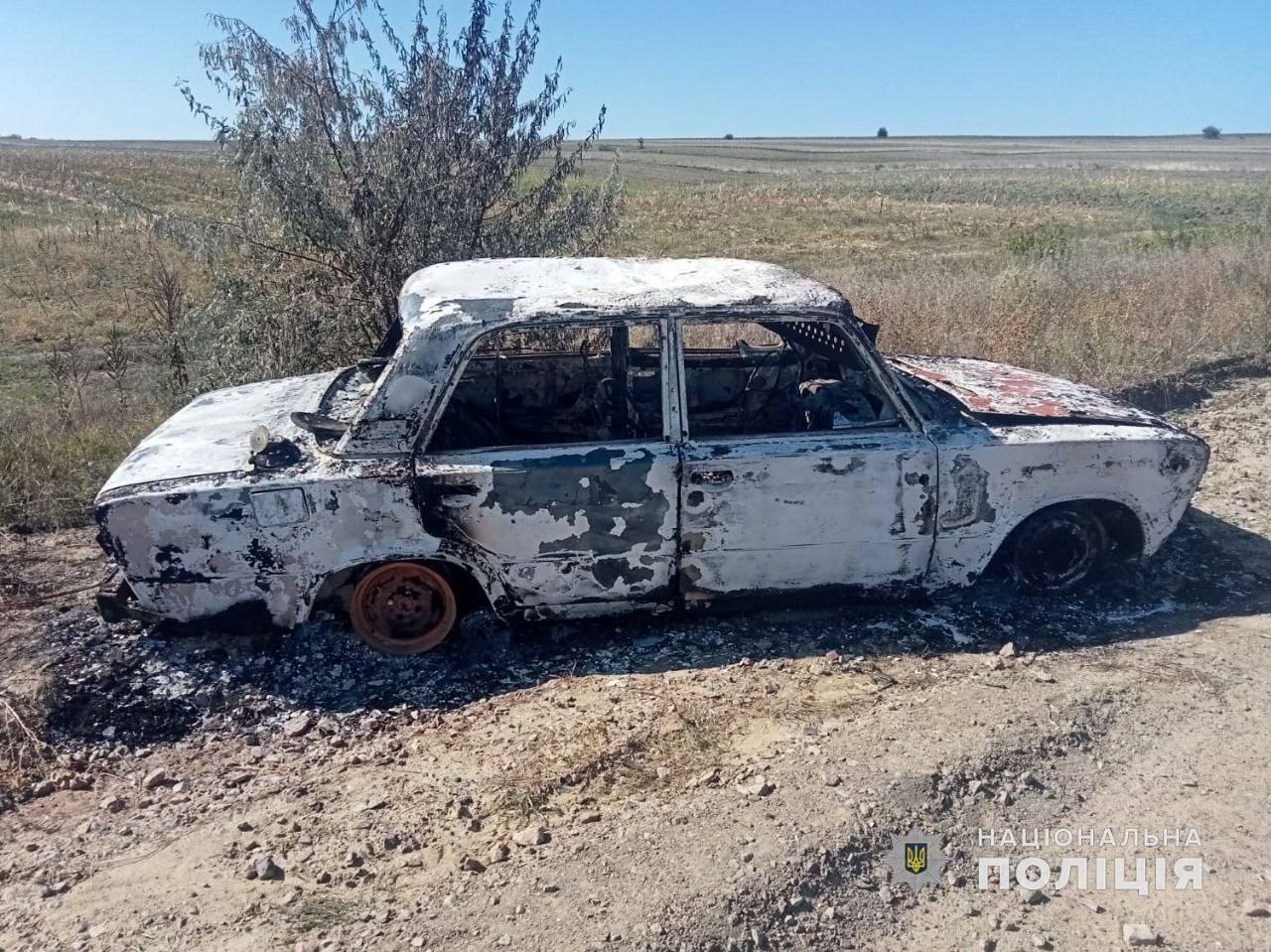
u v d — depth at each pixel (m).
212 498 3.99
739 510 4.27
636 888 2.87
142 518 3.99
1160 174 67.56
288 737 3.91
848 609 4.77
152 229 8.35
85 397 8.98
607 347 5.02
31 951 2.74
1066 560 4.86
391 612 4.34
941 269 16.84
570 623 4.64
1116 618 4.75
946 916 2.86
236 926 2.80
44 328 14.13
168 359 8.91
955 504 4.45
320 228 8.04
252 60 7.82
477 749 3.74
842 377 4.70
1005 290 10.88
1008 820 3.26
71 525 6.13
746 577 4.41
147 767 3.75
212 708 4.08
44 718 3.97
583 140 8.79
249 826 3.33
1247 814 3.28
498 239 8.43
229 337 8.18
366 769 3.66
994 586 4.88
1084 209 39.72
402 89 8.08
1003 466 4.46
